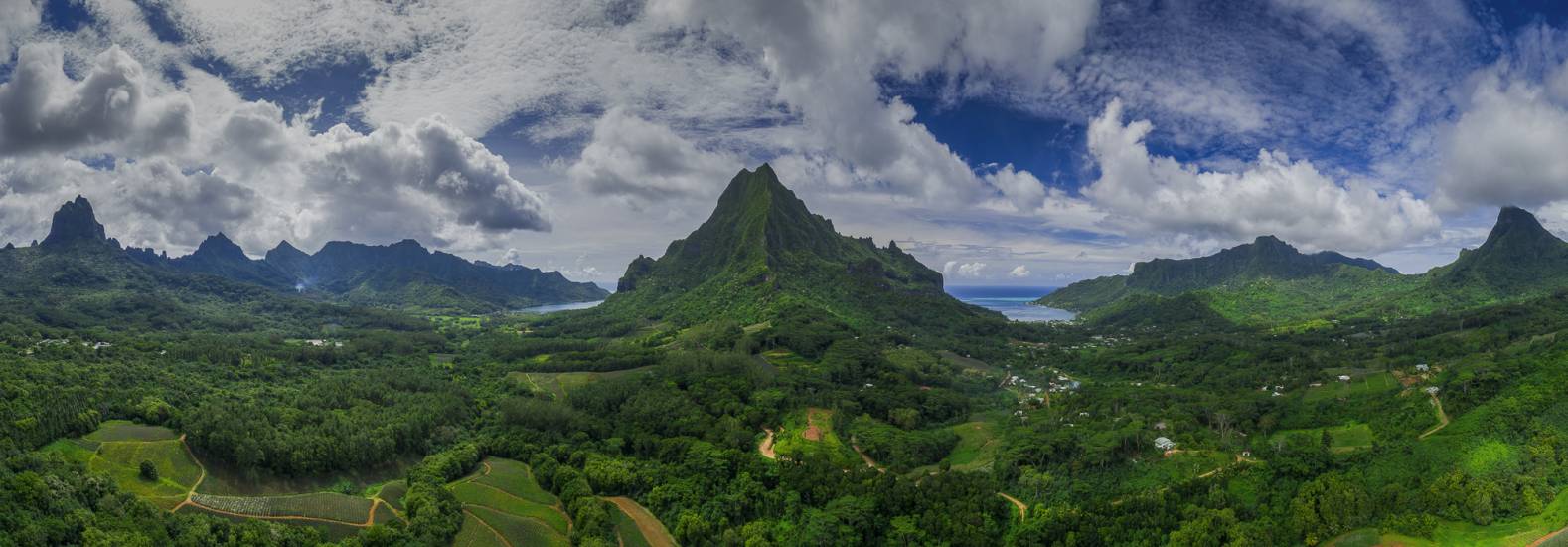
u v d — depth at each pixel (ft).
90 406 655.76
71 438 606.55
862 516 563.89
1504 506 533.14
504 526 584.40
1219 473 619.26
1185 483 599.57
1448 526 532.32
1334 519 547.49
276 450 624.18
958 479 625.00
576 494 627.46
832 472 648.38
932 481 622.54
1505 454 587.68
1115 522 555.69
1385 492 565.53
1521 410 634.43
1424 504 553.23
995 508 581.94
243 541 499.10
